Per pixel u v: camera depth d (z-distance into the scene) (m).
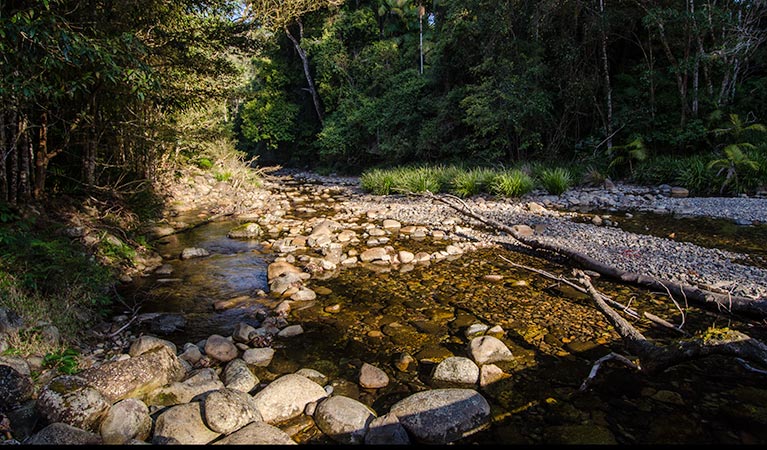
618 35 14.16
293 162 27.06
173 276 5.43
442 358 3.29
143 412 2.34
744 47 11.70
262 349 3.38
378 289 4.88
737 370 2.98
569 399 2.71
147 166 8.51
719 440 2.30
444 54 16.84
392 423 2.41
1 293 3.33
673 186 11.48
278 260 5.84
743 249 5.97
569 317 3.97
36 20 3.37
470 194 11.62
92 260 4.82
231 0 6.88
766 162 10.35
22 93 3.95
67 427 2.08
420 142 17.31
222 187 13.04
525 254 6.21
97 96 5.85
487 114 14.02
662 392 2.75
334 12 22.16
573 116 14.89
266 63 23.73
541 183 12.12
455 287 4.89
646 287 4.65
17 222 4.53
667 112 13.45
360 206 10.90
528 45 14.29
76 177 6.98
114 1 5.02
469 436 2.39
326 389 2.88
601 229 7.21
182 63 6.67
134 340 3.60
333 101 23.53
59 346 3.16
